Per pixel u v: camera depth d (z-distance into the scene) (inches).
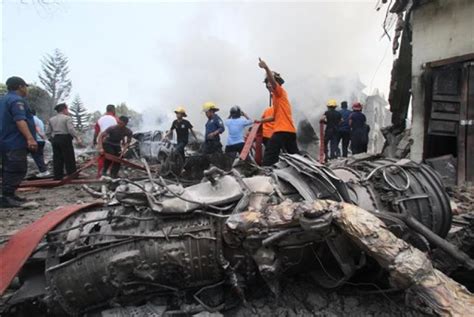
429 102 328.5
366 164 131.1
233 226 98.5
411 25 365.4
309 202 99.8
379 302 115.6
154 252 101.9
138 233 104.5
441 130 314.8
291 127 223.3
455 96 307.0
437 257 126.8
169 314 104.6
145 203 106.5
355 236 96.1
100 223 110.0
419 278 91.4
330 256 111.9
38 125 358.9
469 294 91.6
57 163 311.7
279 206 101.1
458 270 129.0
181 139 348.5
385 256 94.0
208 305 110.4
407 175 124.8
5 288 93.7
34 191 301.3
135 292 104.5
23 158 225.6
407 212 115.6
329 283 112.5
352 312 112.0
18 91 220.4
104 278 101.6
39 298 105.6
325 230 96.7
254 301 114.7
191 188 115.3
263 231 99.0
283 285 118.6
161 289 107.6
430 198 121.8
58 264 104.9
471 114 296.7
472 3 294.4
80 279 102.1
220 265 105.2
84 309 106.7
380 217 109.0
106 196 125.2
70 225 110.3
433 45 323.3
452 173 304.7
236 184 111.3
